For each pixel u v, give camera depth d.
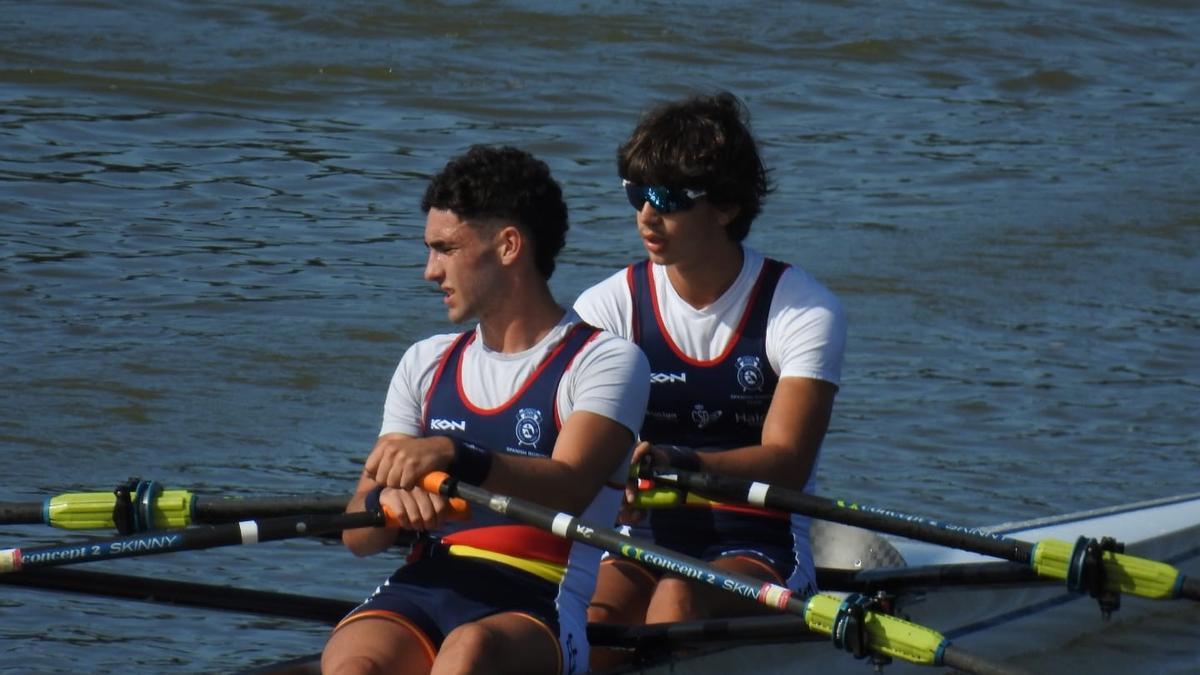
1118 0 71.81
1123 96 60.44
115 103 49.66
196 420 29.78
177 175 44.59
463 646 14.34
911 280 39.75
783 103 55.81
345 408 30.94
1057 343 36.06
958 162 51.09
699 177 17.08
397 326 35.16
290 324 34.84
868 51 61.62
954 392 32.81
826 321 17.56
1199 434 31.19
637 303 18.25
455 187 15.23
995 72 61.53
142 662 21.25
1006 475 28.81
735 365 17.88
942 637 15.04
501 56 56.72
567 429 15.32
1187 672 22.05
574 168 47.84
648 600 17.89
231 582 23.78
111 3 58.41
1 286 35.94
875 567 20.69
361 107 51.47
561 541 15.52
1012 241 43.22
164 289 36.59
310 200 43.59
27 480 26.77
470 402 15.77
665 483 16.81
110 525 16.55
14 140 45.78
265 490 26.98
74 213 41.06
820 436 17.48
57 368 31.61
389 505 15.05
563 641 15.26
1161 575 16.30
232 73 52.94
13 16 56.16
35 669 20.73
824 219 44.59
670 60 58.31
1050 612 22.23
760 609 17.84
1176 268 42.06
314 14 58.44
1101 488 28.42
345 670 14.40
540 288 15.62
